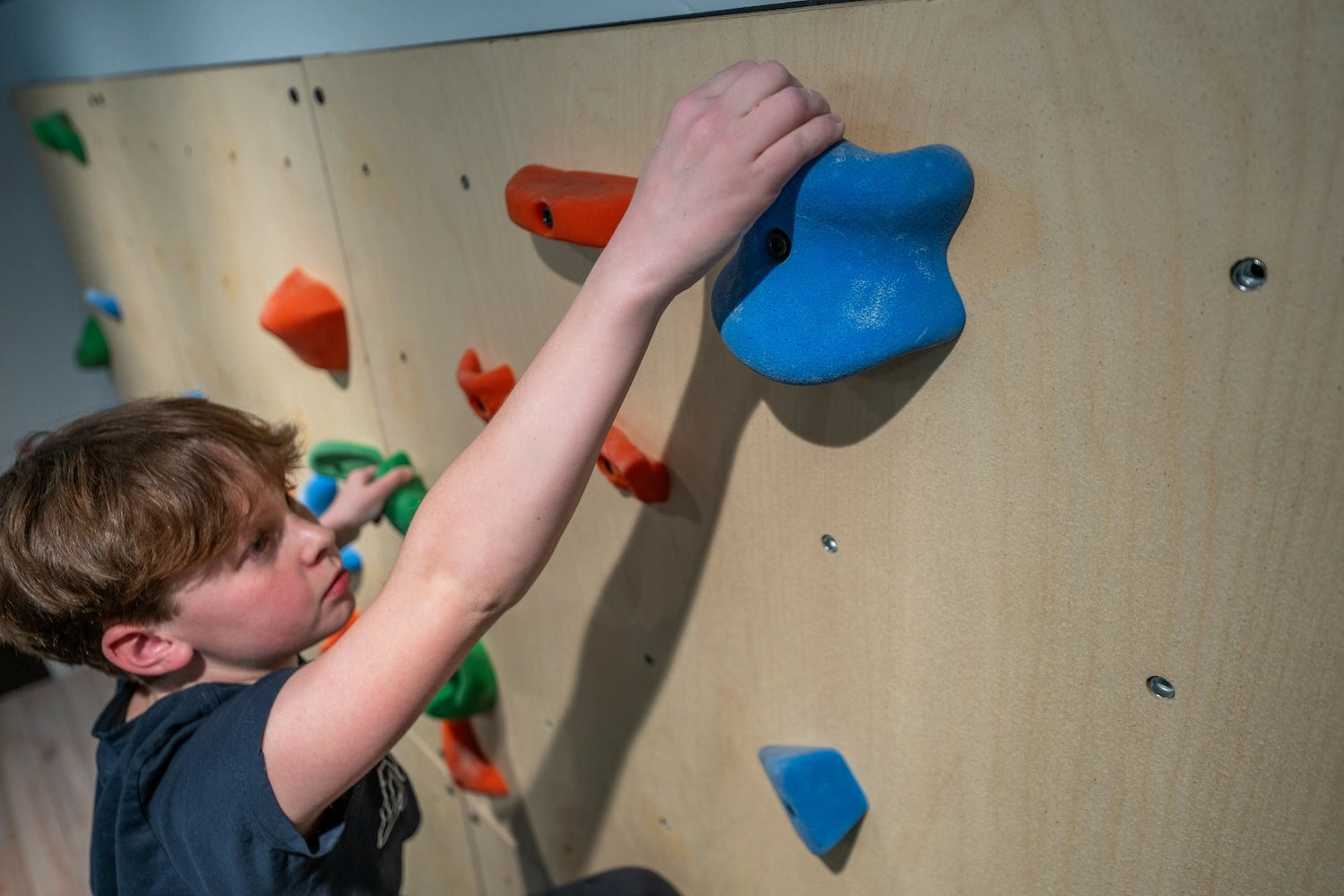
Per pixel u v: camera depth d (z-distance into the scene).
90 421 0.61
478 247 0.68
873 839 0.59
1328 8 0.28
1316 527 0.34
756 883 0.71
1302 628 0.35
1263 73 0.30
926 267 0.40
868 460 0.48
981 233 0.39
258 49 0.83
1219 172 0.32
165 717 0.57
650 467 0.59
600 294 0.41
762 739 0.64
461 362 0.73
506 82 0.58
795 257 0.41
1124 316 0.36
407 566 0.45
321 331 0.90
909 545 0.48
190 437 0.59
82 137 1.27
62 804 1.68
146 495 0.55
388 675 0.45
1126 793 0.44
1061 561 0.42
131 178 1.19
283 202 0.90
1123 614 0.40
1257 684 0.37
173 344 1.35
